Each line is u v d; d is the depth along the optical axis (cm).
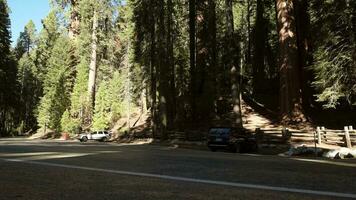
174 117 4688
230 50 3750
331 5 2680
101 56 6819
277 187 953
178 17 5194
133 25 5925
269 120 4159
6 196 834
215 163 1531
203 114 4681
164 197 827
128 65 6144
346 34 2659
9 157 1731
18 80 9681
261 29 5338
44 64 9469
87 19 6256
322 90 2895
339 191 898
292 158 1941
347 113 3941
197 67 4756
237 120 3503
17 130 9456
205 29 4722
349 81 2681
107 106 6109
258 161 1658
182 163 1518
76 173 1199
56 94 7062
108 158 1711
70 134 6162
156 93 4603
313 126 3447
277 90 5253
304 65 4050
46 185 977
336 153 2038
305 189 924
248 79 5644
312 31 3145
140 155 1917
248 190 911
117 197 826
